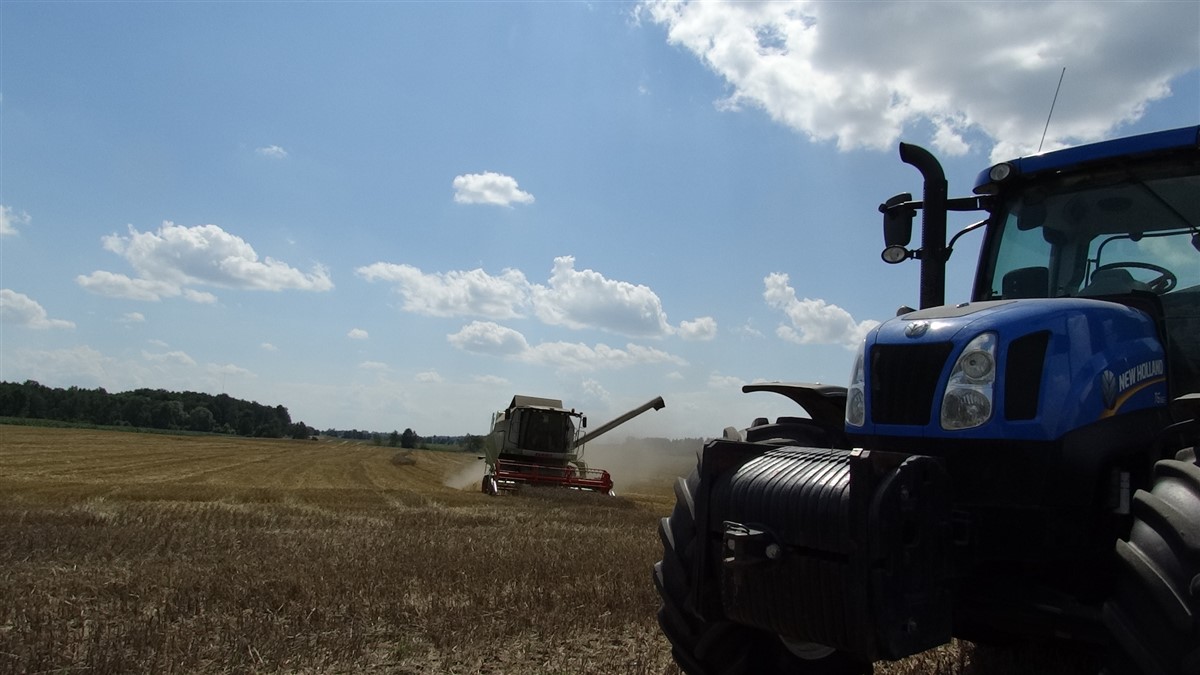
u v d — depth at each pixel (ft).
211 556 34.27
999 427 11.41
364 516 55.83
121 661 17.10
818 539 10.29
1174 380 13.60
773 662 13.16
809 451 11.65
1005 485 11.59
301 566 30.89
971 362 11.77
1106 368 11.86
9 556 33.42
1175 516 9.25
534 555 34.63
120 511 52.95
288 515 54.70
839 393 14.87
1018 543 11.77
